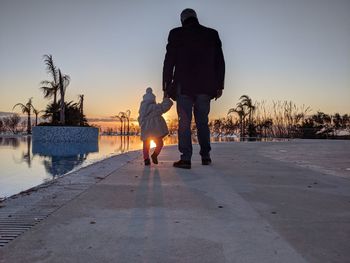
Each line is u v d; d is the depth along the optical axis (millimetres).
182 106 4738
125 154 6895
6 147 13562
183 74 4734
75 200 2682
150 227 2027
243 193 3035
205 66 4758
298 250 1683
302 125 35031
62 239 1814
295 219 2223
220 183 3521
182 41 4734
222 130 47344
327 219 2229
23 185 4684
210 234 1911
